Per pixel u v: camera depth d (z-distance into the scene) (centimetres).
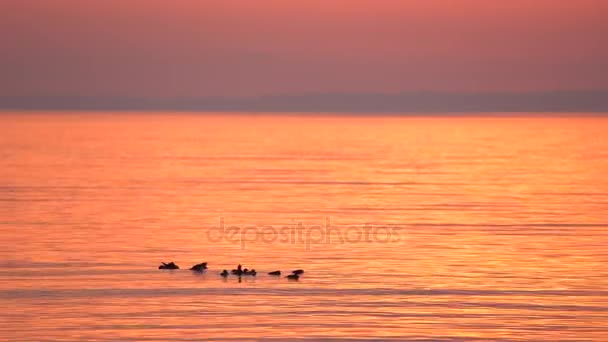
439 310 12162
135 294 12962
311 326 11419
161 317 11775
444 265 15038
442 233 18500
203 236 17838
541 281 13825
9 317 11700
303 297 12862
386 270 14638
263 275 14288
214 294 13025
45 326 11319
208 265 15038
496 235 18238
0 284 13450
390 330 11269
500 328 11369
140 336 10956
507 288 13362
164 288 13350
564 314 11988
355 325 11469
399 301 12619
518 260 15462
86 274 14175
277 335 11044
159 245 16762
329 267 14912
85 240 17175
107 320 11606
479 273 14388
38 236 17588
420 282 13750
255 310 12144
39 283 13538
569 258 15662
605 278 14025
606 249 16575
